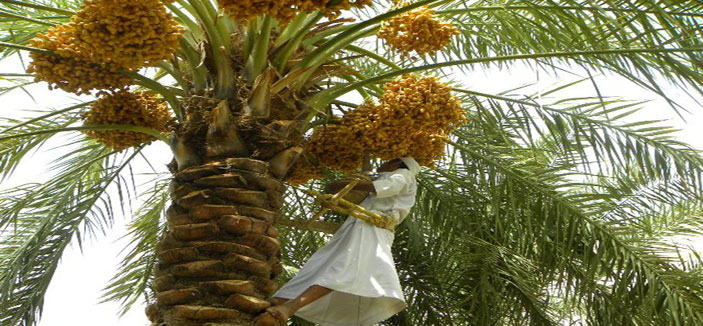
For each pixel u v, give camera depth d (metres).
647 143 6.59
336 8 4.16
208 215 4.68
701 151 6.77
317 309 5.25
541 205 7.19
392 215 5.31
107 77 5.04
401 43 5.31
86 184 7.49
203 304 4.45
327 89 5.50
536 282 7.65
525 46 7.02
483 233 7.86
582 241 7.35
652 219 9.59
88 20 4.53
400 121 5.08
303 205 8.27
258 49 5.18
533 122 6.42
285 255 8.35
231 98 5.15
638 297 6.96
